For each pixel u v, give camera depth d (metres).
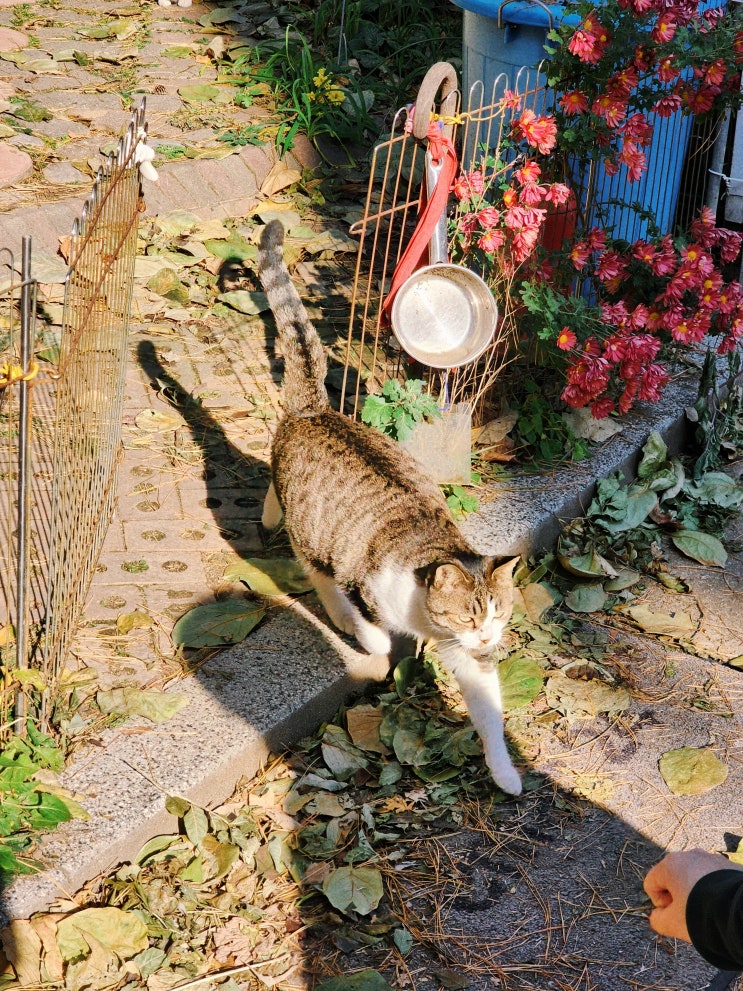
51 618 1.94
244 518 2.38
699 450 2.75
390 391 2.36
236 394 2.68
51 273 2.83
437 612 2.01
